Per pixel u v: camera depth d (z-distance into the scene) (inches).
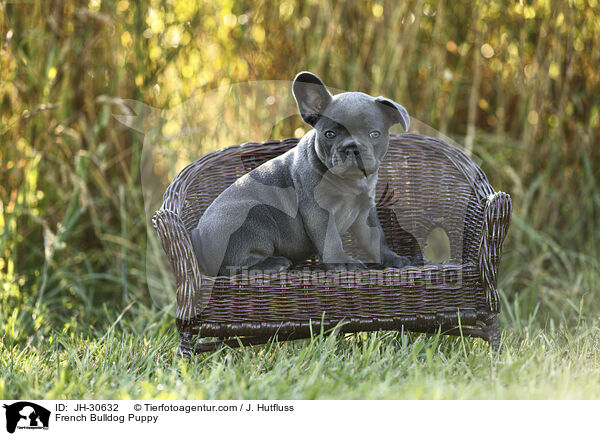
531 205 217.9
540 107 208.4
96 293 203.0
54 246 187.6
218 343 136.3
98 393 121.1
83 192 190.4
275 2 207.9
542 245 204.1
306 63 208.5
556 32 204.5
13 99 197.8
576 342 150.6
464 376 124.0
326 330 133.0
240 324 131.2
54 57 195.6
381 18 206.8
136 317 187.8
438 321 134.4
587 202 212.8
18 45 195.6
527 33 209.8
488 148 219.1
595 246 213.5
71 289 200.8
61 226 191.6
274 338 133.3
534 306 190.4
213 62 209.3
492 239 134.3
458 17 213.9
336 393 117.3
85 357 138.1
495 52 214.5
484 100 221.1
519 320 170.7
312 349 131.6
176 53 200.5
